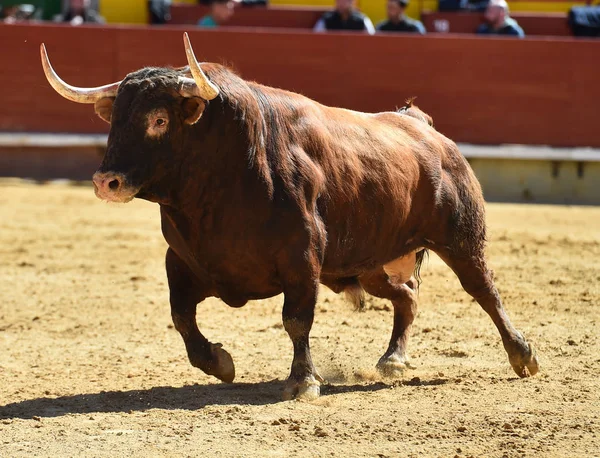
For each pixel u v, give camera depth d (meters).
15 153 40.50
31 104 40.06
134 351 17.66
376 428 12.51
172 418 13.09
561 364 16.22
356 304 15.45
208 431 12.45
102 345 18.14
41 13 50.62
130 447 11.84
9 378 15.62
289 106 14.12
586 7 46.81
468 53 39.59
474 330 18.95
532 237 29.73
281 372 15.98
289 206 13.54
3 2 50.41
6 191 37.22
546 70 39.56
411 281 16.81
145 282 23.94
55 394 14.59
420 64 39.69
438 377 15.55
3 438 12.30
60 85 13.46
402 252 15.60
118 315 20.64
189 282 14.45
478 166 39.81
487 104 39.69
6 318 20.38
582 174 39.56
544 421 12.82
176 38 39.69
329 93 39.84
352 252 14.73
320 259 13.90
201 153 13.26
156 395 14.44
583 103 39.56
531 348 15.67
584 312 20.44
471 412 13.29
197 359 14.44
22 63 39.91
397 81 39.75
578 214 35.53
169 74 13.11
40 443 12.08
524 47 39.56
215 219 13.48
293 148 13.85
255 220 13.45
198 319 20.16
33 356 17.25
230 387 14.95
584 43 39.47
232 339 18.50
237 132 13.31
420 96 39.75
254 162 13.41
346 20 41.38
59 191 37.72
